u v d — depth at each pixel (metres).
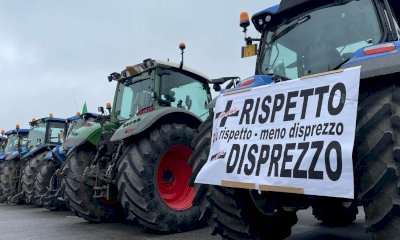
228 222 2.65
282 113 2.28
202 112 5.63
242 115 2.51
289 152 2.15
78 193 5.24
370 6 2.68
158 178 4.41
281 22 3.20
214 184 2.48
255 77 2.73
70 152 5.64
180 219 4.34
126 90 5.74
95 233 4.42
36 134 10.30
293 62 3.02
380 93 1.98
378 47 2.05
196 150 2.82
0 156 11.34
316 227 4.30
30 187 8.20
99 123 5.82
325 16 2.92
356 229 4.14
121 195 4.26
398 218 1.82
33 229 4.86
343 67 2.15
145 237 4.04
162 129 4.51
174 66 5.30
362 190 1.94
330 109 2.05
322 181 1.95
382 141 1.88
